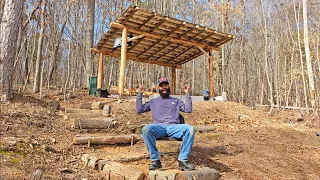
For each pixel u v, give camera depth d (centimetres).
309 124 887
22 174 323
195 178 355
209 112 859
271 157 525
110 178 362
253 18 2597
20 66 1498
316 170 485
